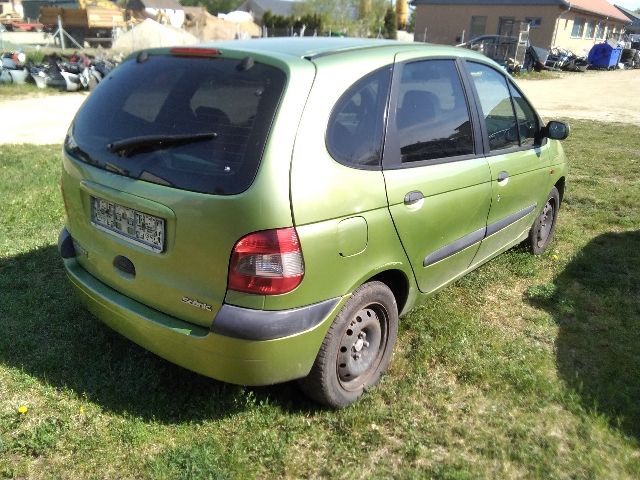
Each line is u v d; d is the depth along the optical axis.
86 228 3.11
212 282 2.57
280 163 2.50
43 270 4.49
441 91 3.48
